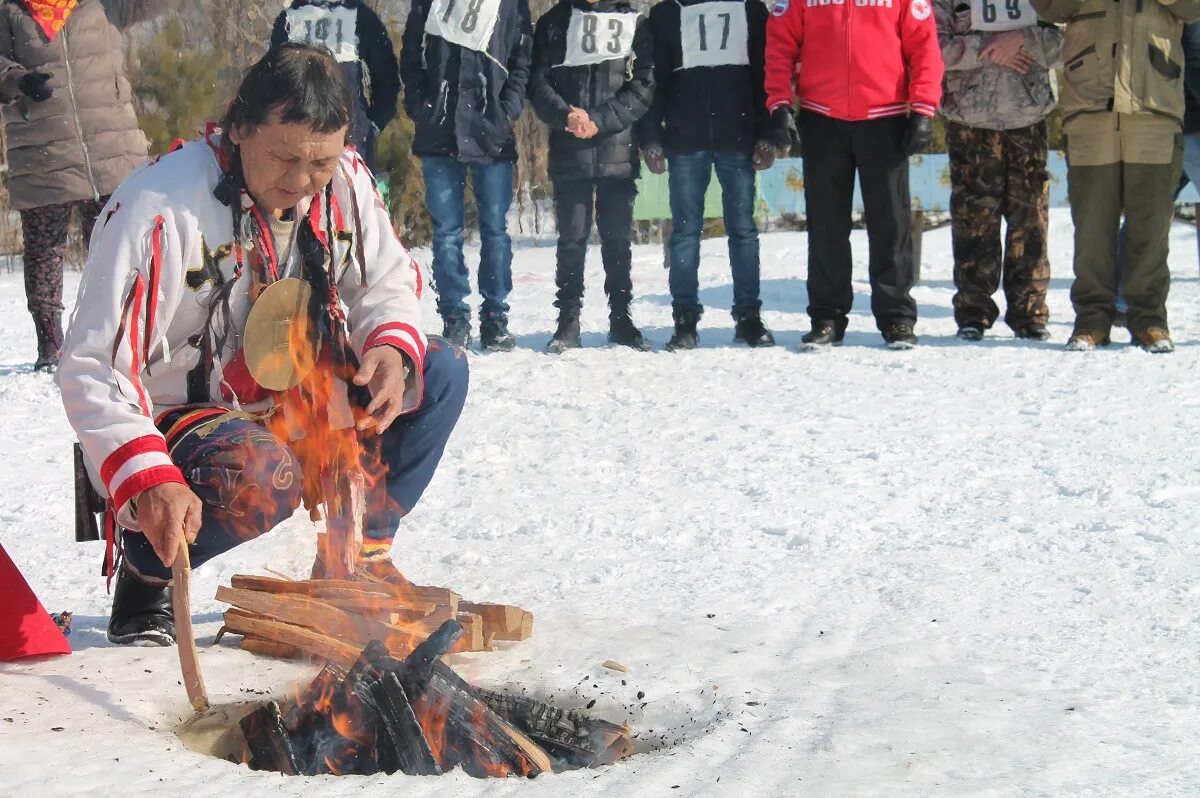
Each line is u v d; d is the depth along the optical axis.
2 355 8.70
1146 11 7.46
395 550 4.22
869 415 6.14
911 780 2.33
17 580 3.03
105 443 2.74
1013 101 7.96
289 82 2.81
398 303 3.25
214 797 2.24
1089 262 7.81
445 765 2.60
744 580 3.80
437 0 8.03
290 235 3.11
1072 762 2.41
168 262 2.91
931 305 10.16
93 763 2.38
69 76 7.54
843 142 7.86
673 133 8.15
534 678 2.96
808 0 7.71
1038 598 3.54
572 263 8.30
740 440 5.70
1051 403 6.29
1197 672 2.94
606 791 2.29
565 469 5.29
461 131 8.08
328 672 2.73
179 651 2.71
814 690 2.86
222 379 3.10
